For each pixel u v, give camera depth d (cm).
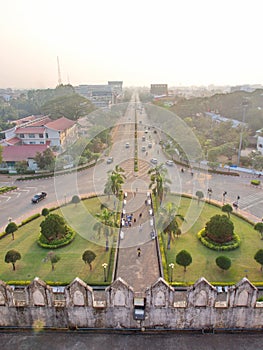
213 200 4238
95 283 2441
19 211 4000
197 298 1349
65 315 1406
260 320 1380
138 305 1402
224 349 1299
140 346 1318
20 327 1441
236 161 6316
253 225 3466
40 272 2628
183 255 2512
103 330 1413
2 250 3008
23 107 14950
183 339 1355
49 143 6681
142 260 2777
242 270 2625
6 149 6147
